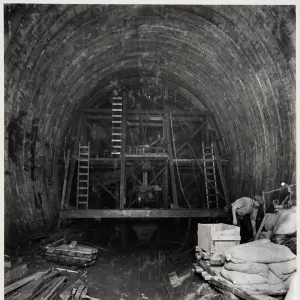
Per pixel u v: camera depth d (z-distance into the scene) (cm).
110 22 877
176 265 814
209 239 628
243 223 926
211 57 1014
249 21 782
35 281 529
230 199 1221
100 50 1003
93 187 1283
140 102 1387
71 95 1108
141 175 1302
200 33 927
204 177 1294
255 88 925
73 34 854
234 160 1209
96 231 1131
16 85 753
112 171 1270
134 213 997
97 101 1357
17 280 527
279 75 789
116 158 1183
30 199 869
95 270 709
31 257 685
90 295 571
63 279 592
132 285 666
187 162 1232
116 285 651
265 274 498
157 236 1173
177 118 1307
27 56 750
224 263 554
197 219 1210
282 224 583
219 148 1337
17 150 820
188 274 682
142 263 836
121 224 1195
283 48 738
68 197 1101
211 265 600
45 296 489
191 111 1309
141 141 1351
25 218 806
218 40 919
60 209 1001
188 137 1345
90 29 868
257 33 791
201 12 837
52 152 1084
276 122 853
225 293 502
